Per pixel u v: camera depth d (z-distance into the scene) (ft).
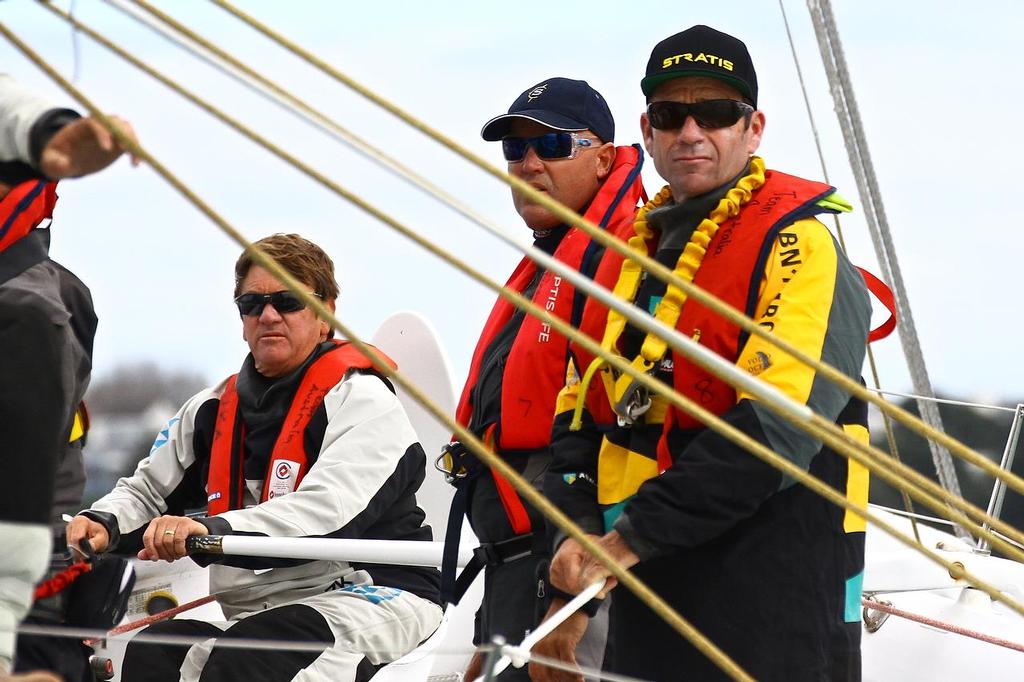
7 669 21.63
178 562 51.49
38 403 23.17
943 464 58.70
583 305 38.75
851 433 31.99
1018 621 53.42
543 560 36.65
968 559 54.24
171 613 42.98
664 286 32.96
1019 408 55.98
